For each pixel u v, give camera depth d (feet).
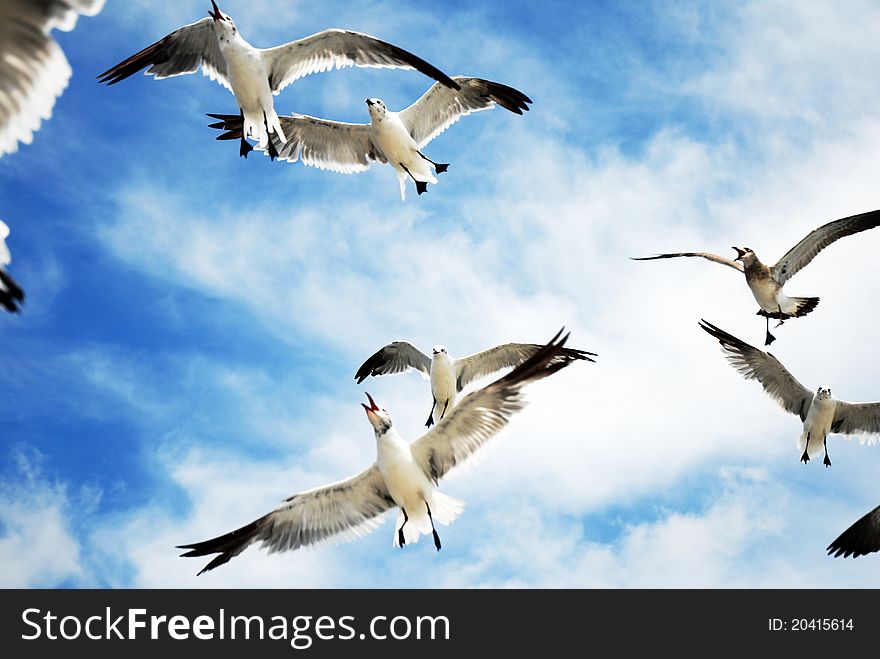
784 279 51.49
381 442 32.37
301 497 33.60
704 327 51.47
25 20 7.96
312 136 49.52
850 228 50.49
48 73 8.13
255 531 33.63
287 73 41.65
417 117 48.47
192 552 32.83
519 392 30.99
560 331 30.25
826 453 49.29
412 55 39.91
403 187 48.37
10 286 7.99
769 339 52.03
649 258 51.16
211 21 41.01
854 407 48.26
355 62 41.16
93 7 8.14
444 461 32.89
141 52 40.65
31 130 8.13
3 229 8.19
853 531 44.60
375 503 34.17
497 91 48.78
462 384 50.90
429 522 33.09
